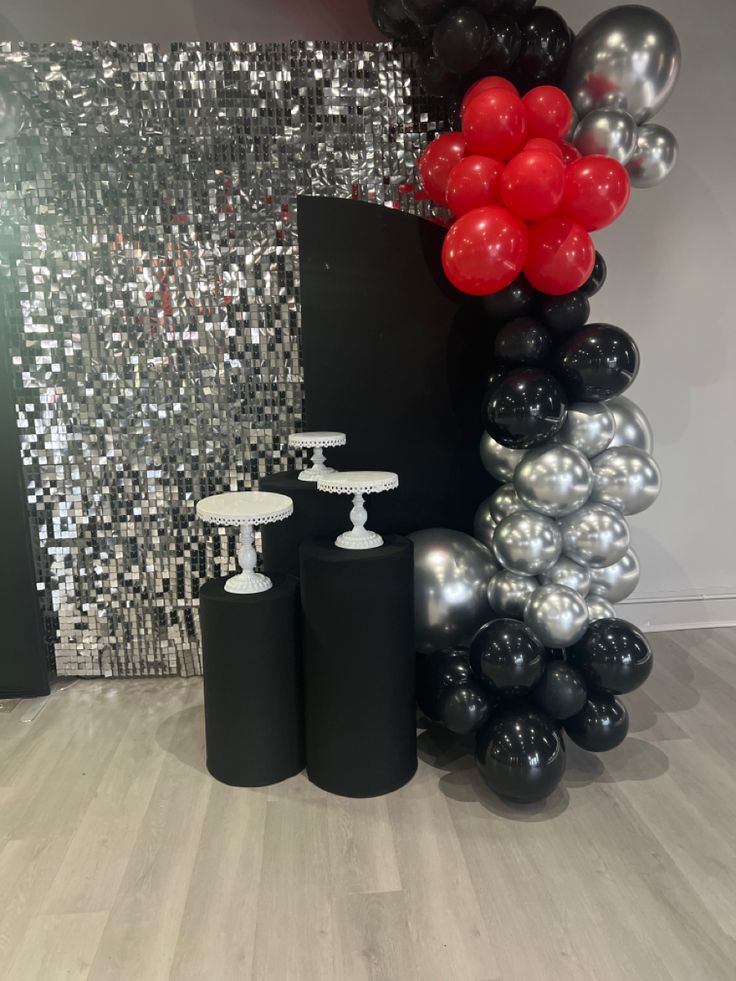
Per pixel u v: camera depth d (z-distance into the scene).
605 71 2.25
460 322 2.81
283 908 1.77
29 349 2.87
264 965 1.61
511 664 2.06
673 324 3.25
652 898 1.80
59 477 2.95
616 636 2.21
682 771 2.33
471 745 2.53
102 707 2.83
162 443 2.95
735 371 3.30
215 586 2.28
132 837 2.04
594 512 2.33
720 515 3.40
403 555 2.14
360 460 2.88
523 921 1.73
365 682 2.14
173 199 2.80
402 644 2.18
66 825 2.10
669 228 3.17
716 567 3.43
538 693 2.16
